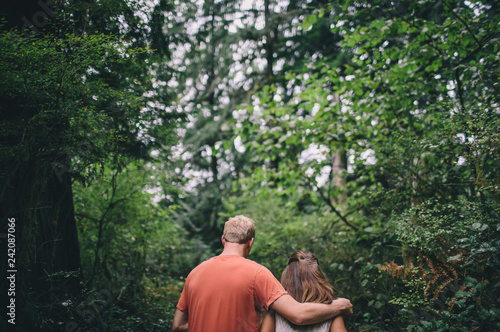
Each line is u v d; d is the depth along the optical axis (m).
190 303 2.09
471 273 3.02
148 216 6.32
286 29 10.63
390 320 3.53
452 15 4.16
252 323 2.01
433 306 3.19
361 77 4.86
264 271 2.10
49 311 3.18
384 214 4.70
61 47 3.04
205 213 13.34
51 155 3.20
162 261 8.54
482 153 3.26
